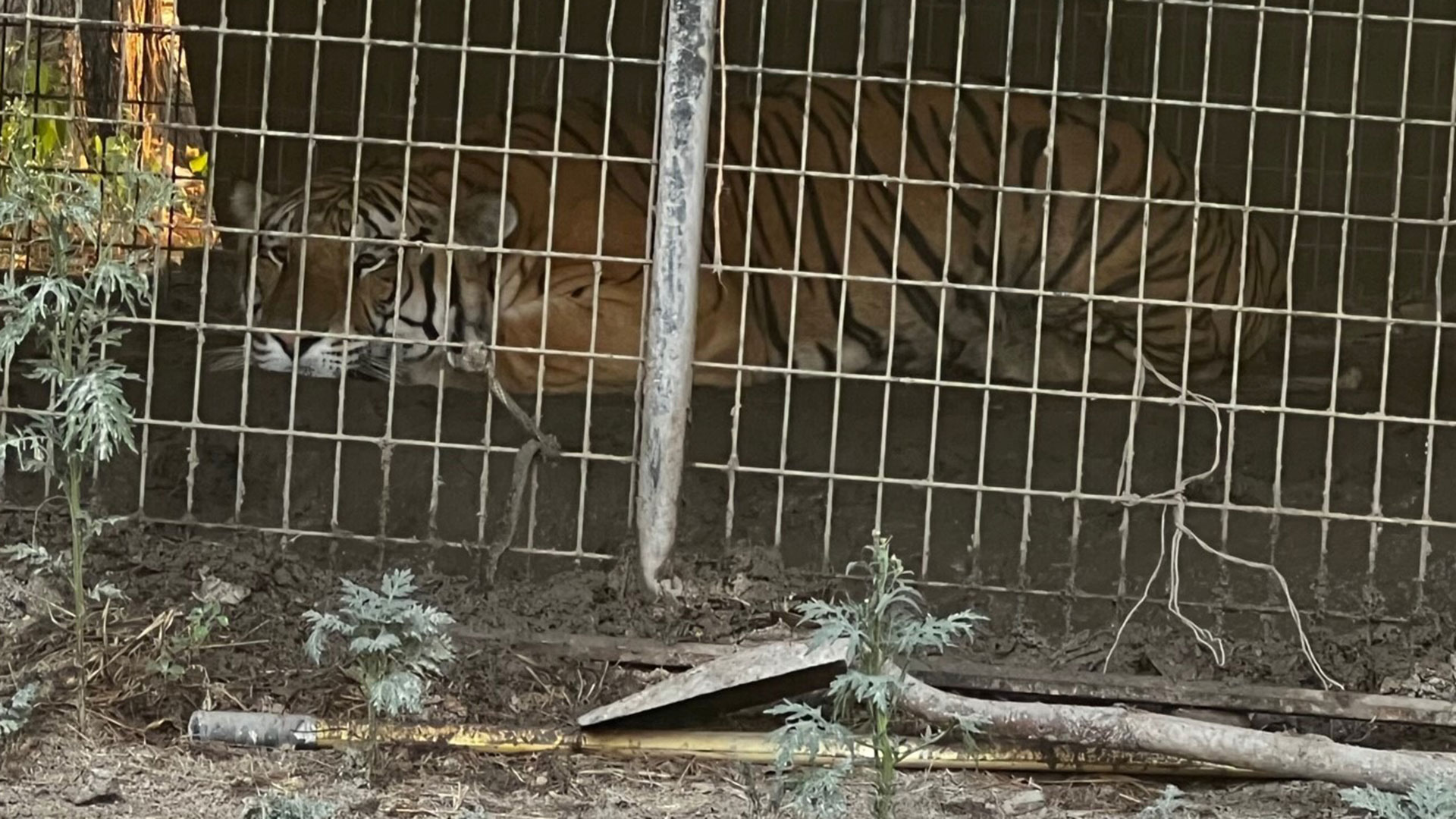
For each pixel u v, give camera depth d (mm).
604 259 3908
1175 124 8359
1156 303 3852
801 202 3936
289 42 7965
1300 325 7566
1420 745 3602
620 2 8180
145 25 3947
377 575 3963
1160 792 3375
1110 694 3602
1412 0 3744
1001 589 3855
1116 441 5777
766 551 4047
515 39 3838
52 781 3129
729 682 3371
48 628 3684
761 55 3844
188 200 4809
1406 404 6496
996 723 3238
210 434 5004
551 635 3748
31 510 4020
